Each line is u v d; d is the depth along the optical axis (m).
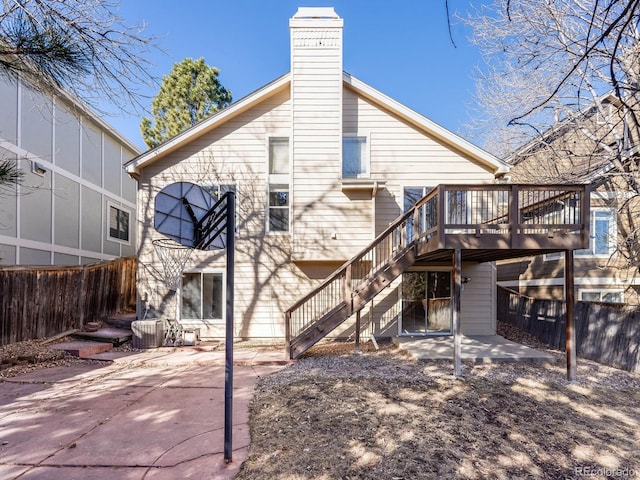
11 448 3.52
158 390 5.27
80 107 4.95
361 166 9.01
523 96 8.65
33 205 10.18
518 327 10.47
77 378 5.92
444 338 8.66
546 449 3.57
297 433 3.76
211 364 6.84
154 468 3.14
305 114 8.57
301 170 8.55
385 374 5.87
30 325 7.98
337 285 8.91
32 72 3.71
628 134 7.59
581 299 11.00
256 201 9.13
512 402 4.73
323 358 7.15
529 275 12.81
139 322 8.13
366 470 3.08
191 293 9.07
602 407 4.68
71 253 11.80
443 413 4.30
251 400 4.83
